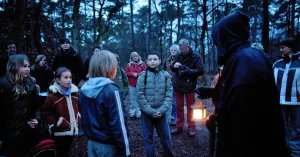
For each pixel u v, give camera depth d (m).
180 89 3.72
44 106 2.58
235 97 1.21
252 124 1.20
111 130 1.67
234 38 1.40
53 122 2.56
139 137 3.79
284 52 3.07
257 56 1.30
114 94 1.70
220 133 1.39
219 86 1.50
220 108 1.35
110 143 1.71
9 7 5.40
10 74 2.21
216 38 1.48
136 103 5.04
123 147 1.68
